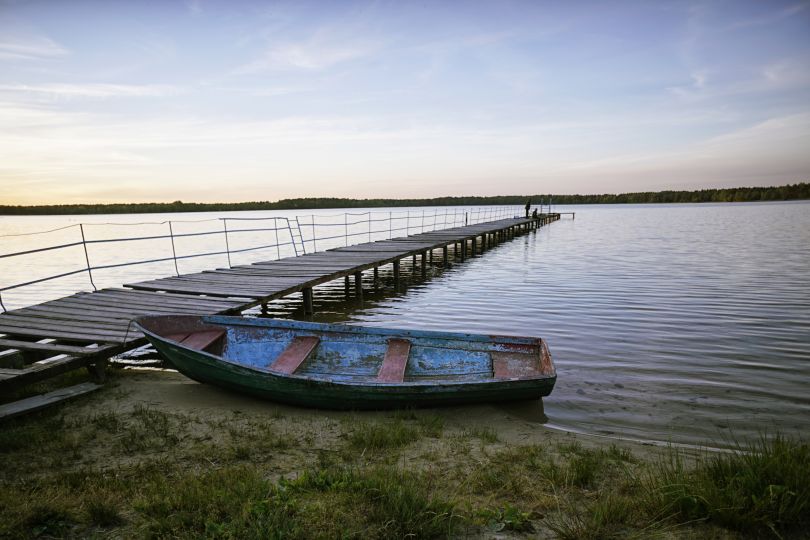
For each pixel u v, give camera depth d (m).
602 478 4.00
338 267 14.41
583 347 9.32
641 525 3.17
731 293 14.50
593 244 32.44
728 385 7.20
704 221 59.06
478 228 34.75
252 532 2.93
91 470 3.94
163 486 3.62
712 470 3.73
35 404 5.38
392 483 3.56
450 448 4.66
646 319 11.56
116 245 41.09
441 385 5.57
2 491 3.45
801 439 5.38
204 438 4.77
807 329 10.41
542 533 3.14
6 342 6.40
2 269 24.36
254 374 5.66
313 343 6.97
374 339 7.00
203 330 7.08
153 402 5.79
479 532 3.12
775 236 34.97
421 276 20.42
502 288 16.62
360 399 5.62
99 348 6.29
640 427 5.75
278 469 4.12
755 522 3.05
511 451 4.61
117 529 3.11
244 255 31.08
